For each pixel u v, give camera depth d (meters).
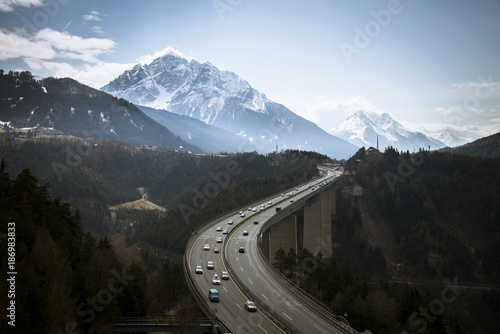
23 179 76.69
